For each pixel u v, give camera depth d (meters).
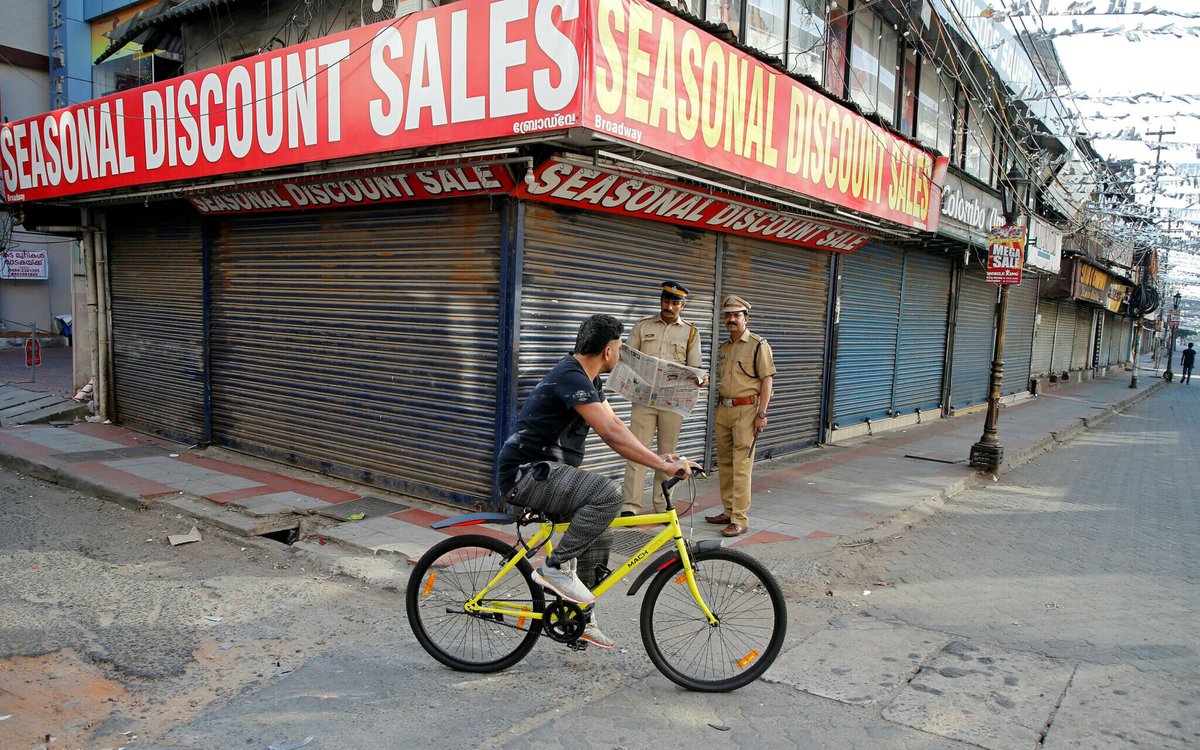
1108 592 5.63
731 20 8.02
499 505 6.37
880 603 5.27
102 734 3.29
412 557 5.46
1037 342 23.36
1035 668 4.23
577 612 3.74
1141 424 17.95
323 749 3.20
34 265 22.98
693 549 3.78
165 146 7.55
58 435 9.52
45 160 8.99
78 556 5.56
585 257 6.76
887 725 3.54
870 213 8.52
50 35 19.28
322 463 7.81
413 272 6.84
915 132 12.56
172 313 9.36
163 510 6.68
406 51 5.57
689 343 6.60
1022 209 12.22
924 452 11.07
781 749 3.30
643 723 3.48
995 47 11.99
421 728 3.38
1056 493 9.37
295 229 7.85
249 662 4.02
